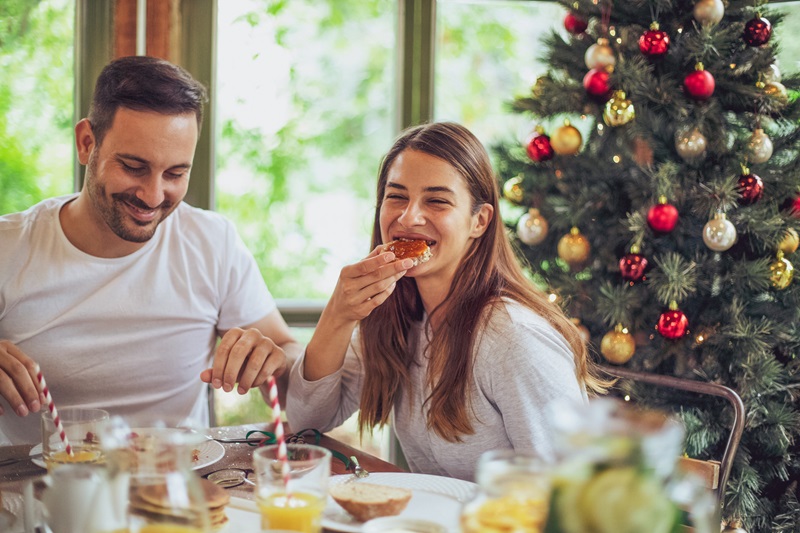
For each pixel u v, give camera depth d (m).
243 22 3.03
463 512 0.89
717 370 2.62
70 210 2.06
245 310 2.25
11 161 2.78
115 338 2.08
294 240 3.24
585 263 2.75
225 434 1.80
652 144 2.61
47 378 2.03
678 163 2.62
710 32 2.53
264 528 1.06
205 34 2.84
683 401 2.66
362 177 3.30
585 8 2.71
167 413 2.14
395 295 1.80
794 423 2.62
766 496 2.76
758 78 2.57
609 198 2.68
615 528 0.76
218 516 1.12
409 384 1.77
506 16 3.33
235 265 2.23
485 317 1.66
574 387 1.64
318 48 3.18
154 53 2.78
